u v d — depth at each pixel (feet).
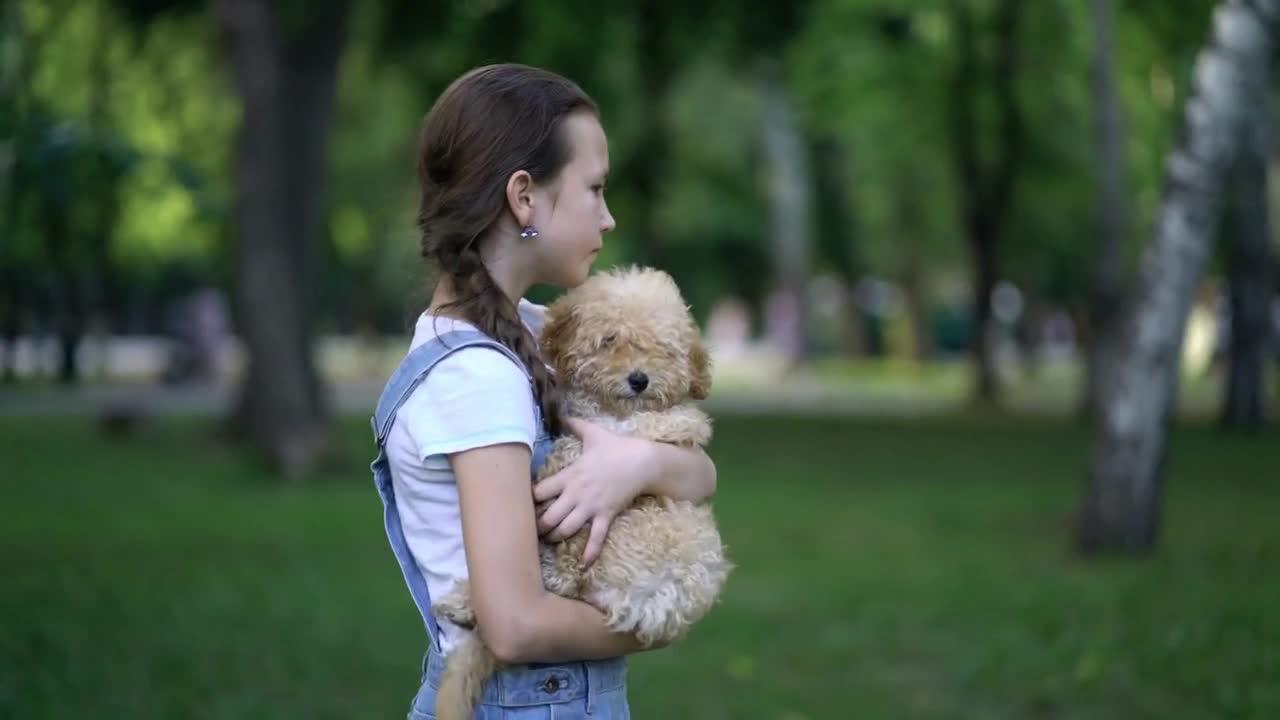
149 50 64.64
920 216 123.34
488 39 68.54
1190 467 56.54
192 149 65.46
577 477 8.21
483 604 7.88
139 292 131.75
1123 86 63.10
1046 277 146.30
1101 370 66.80
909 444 67.97
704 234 142.31
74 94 53.72
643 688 23.30
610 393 8.71
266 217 53.16
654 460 8.41
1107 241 65.98
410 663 24.56
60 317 80.69
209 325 120.47
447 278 8.59
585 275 8.95
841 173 124.06
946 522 42.39
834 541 38.93
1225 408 74.59
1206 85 34.47
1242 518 42.45
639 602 8.10
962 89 85.66
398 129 93.15
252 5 52.85
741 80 107.76
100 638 25.88
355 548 36.52
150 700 21.89
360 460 57.36
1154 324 35.68
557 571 8.27
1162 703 22.40
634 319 8.74
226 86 64.28
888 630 27.61
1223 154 34.71
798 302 126.82
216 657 24.71
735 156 126.21
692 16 72.84
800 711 22.03
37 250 36.78
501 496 7.95
